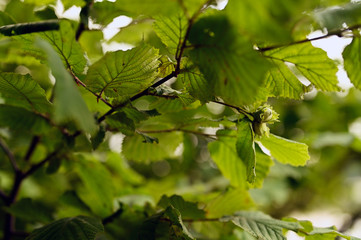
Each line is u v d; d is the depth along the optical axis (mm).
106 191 1022
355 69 851
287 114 1490
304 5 734
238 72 775
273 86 875
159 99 941
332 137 1390
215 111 1202
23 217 987
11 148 1153
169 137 1022
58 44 837
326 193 1799
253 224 927
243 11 742
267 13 736
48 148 1073
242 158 874
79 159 1021
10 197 1020
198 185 1315
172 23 806
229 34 767
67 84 751
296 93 874
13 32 845
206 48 783
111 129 937
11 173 1235
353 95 1544
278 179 1335
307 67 858
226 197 998
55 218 1034
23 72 1325
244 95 779
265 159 957
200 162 1683
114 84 847
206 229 1002
